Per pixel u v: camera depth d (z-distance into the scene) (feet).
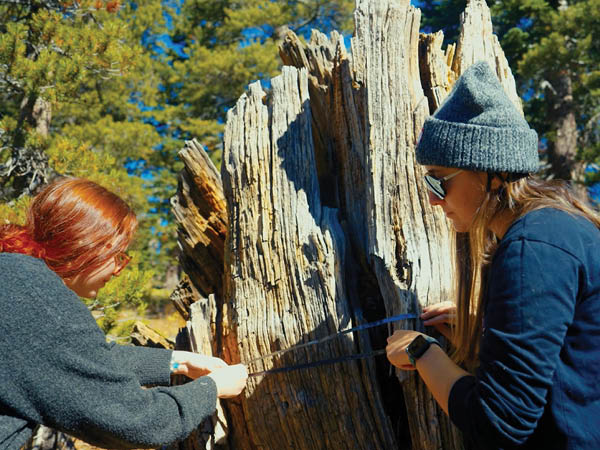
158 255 47.06
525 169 3.75
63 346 3.78
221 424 7.03
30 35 21.53
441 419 5.98
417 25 7.31
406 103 6.84
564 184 3.94
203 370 5.57
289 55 8.88
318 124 8.16
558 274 3.33
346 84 7.37
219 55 53.93
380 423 6.38
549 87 42.04
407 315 5.96
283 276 6.75
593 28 37.81
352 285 6.86
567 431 3.37
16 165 22.48
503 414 3.30
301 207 7.02
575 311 3.44
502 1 42.47
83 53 21.12
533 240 3.43
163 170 52.70
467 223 4.18
